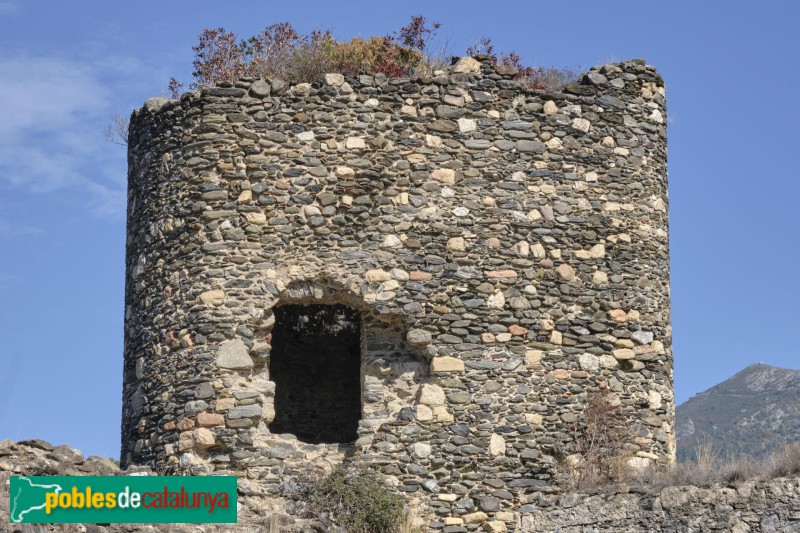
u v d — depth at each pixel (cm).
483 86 1666
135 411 1631
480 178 1642
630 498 1502
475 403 1584
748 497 1420
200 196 1605
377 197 1612
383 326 1603
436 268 1608
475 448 1570
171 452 1557
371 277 1592
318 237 1595
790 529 1386
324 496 1511
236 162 1605
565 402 1616
